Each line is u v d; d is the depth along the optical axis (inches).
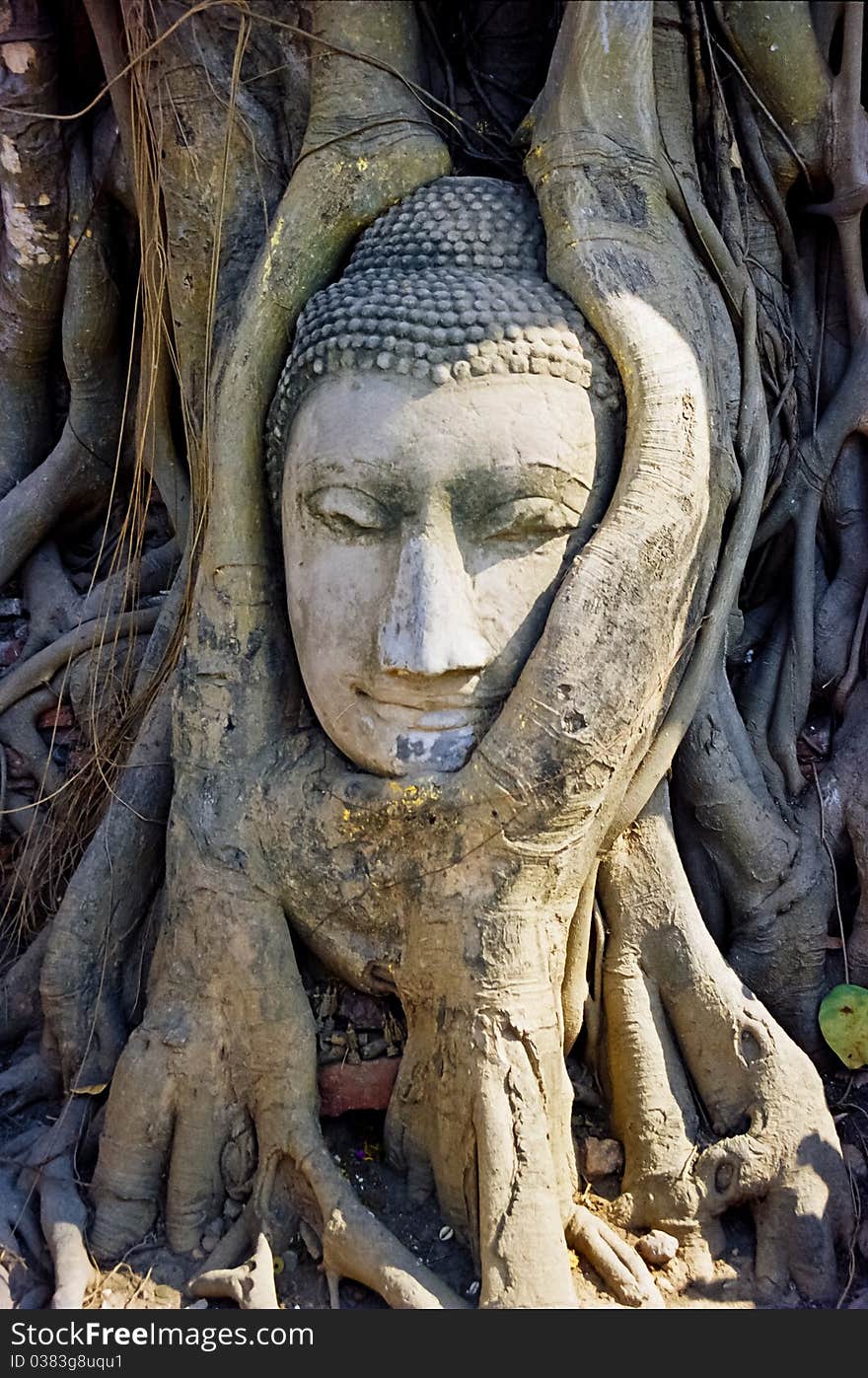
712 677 124.3
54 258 150.4
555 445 102.0
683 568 105.5
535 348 102.6
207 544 115.1
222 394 112.7
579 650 100.3
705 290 114.8
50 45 142.4
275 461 113.2
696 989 115.7
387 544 103.4
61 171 147.4
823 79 123.6
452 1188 107.4
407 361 101.7
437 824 102.9
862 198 127.8
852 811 128.1
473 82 127.9
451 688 101.6
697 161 121.6
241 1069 110.7
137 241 154.3
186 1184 109.6
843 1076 124.6
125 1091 110.7
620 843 116.3
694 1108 116.0
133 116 125.9
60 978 122.3
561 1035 109.1
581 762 101.2
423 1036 107.6
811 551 134.5
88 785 138.7
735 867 124.6
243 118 123.1
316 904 110.3
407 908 106.9
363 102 113.9
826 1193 111.0
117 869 125.2
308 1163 107.2
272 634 115.3
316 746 112.0
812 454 134.3
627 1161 114.3
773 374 129.7
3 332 157.5
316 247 113.0
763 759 130.7
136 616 145.2
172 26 118.6
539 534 104.1
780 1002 125.6
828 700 135.7
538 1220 100.4
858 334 134.6
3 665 155.7
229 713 113.9
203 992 110.7
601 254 105.4
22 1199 112.0
